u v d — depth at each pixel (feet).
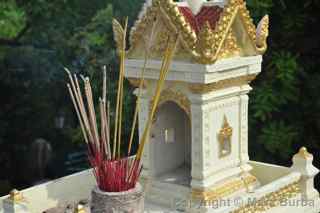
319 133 29.40
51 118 41.93
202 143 16.57
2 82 41.16
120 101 15.35
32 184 40.65
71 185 19.38
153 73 17.28
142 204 15.17
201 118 16.47
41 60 40.96
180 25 16.20
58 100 41.50
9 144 41.55
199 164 16.72
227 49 16.87
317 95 28.22
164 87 17.35
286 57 27.71
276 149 28.30
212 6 17.53
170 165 19.07
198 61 15.85
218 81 16.53
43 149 41.19
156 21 16.87
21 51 41.63
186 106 16.96
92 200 14.98
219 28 16.02
